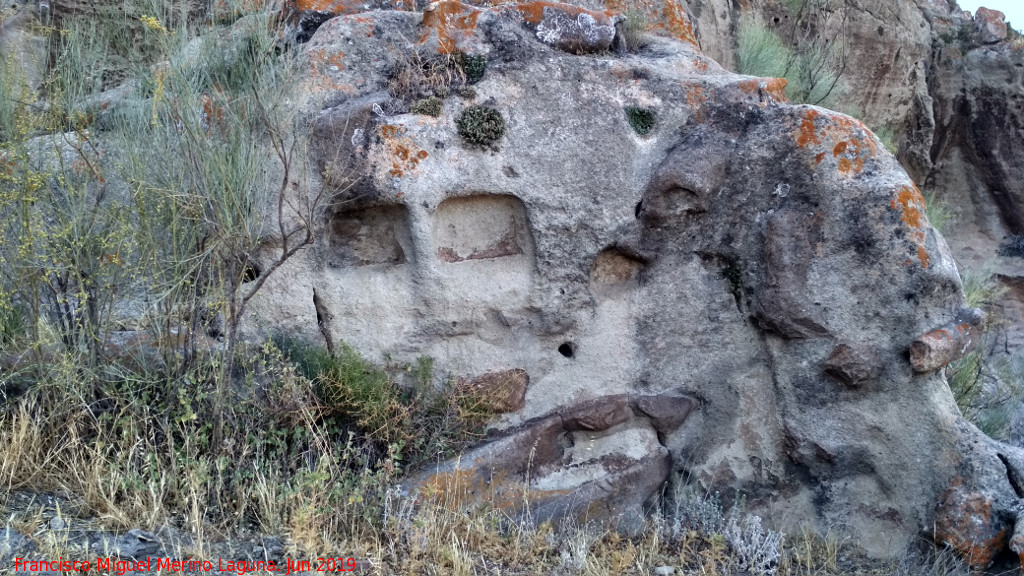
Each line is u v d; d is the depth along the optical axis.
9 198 4.25
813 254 4.81
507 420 5.02
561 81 4.96
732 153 5.00
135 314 4.72
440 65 4.87
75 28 4.86
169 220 4.41
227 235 4.24
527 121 4.90
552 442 5.02
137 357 4.50
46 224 4.46
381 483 4.48
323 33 4.94
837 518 4.91
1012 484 4.62
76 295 4.34
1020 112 10.97
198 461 4.27
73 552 3.64
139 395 4.46
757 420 5.07
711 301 5.09
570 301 5.03
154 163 4.37
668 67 5.33
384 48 4.95
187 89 4.29
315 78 4.81
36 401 4.38
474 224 4.99
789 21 10.09
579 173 4.95
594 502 4.91
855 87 10.38
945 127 11.33
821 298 4.79
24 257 4.20
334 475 4.46
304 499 4.20
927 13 11.52
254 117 4.46
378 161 4.70
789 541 4.95
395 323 4.90
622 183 4.99
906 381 4.72
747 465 5.08
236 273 4.43
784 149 4.90
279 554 3.95
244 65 4.58
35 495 4.05
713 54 9.09
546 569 4.37
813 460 4.93
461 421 4.88
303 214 4.68
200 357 4.43
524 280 5.00
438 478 4.63
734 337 5.09
